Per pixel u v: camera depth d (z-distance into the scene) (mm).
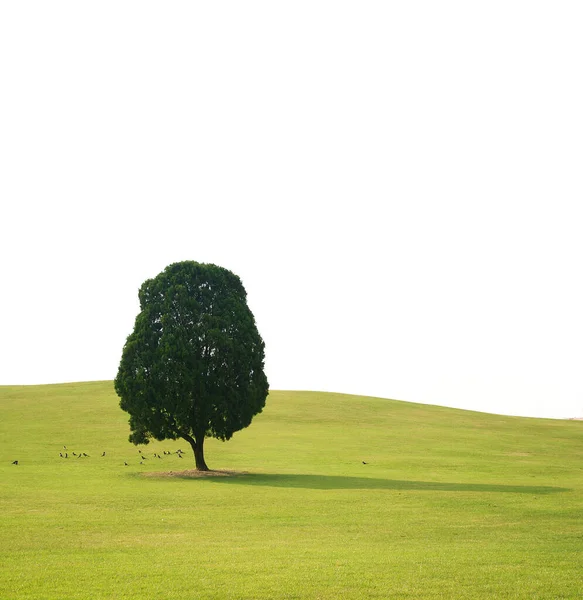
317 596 16688
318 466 56281
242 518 30016
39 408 90000
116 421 81625
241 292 55875
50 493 38688
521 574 18828
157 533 26188
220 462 58688
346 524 28453
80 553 22141
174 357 50125
